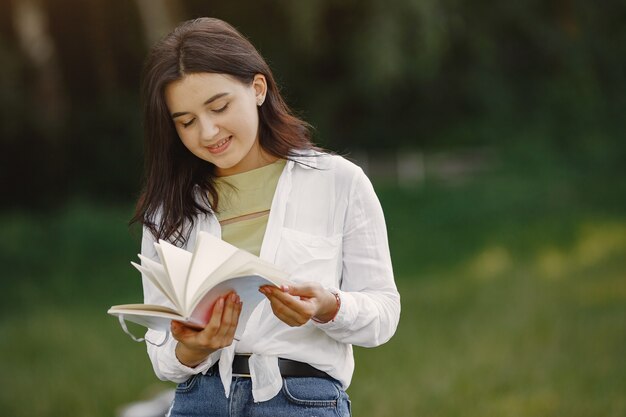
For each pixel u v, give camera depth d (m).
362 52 23.34
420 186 22.89
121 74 23.73
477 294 13.50
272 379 3.35
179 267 3.11
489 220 19.23
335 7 24.84
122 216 20.14
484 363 9.80
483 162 25.36
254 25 25.41
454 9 25.16
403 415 8.32
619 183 22.23
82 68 23.20
